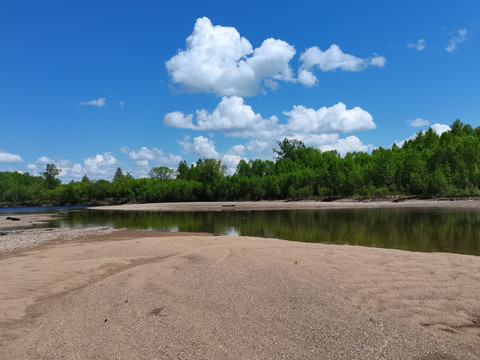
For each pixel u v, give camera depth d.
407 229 21.27
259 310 6.05
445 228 21.00
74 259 12.50
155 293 7.27
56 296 7.78
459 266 8.65
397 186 60.62
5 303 7.23
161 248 13.84
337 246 12.69
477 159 51.94
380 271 8.34
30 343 5.14
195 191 99.75
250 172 105.69
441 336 4.84
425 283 7.24
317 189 74.44
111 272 10.04
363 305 6.09
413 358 4.29
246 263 9.59
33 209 88.81
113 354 4.67
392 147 95.56
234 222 32.94
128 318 5.96
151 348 4.80
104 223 36.34
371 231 21.08
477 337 4.79
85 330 5.55
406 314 5.64
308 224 27.62
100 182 124.62
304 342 4.81
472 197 44.12
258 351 4.61
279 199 82.44
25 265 11.46
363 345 4.65
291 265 9.21
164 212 56.47
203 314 5.98
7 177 136.75
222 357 4.47
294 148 119.50
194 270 9.00
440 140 74.44
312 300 6.41
